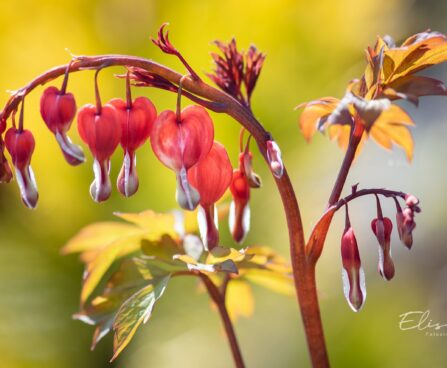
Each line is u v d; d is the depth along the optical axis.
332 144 1.35
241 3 1.25
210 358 1.27
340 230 1.43
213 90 0.68
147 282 0.73
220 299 0.74
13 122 0.67
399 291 1.34
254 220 1.16
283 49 1.27
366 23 1.35
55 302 1.16
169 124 0.67
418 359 1.17
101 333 0.73
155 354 1.20
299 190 1.34
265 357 1.31
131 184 0.67
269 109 1.22
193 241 0.75
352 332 1.19
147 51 1.24
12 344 1.14
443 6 1.83
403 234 0.67
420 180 1.76
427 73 2.11
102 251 0.75
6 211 1.23
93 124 0.66
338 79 1.31
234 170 0.71
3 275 1.17
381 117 0.76
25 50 1.31
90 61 0.67
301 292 0.70
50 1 1.29
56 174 1.18
